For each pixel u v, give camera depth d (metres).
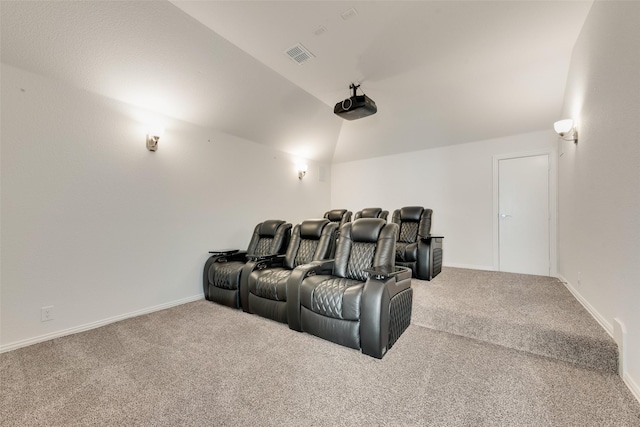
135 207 2.95
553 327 2.02
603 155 1.99
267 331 2.49
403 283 2.37
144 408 1.48
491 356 1.99
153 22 2.35
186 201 3.45
